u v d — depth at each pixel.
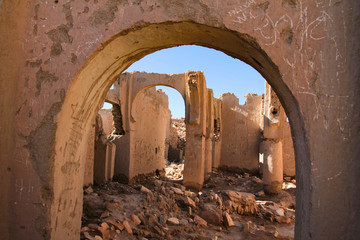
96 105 3.06
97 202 5.17
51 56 2.39
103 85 2.97
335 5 2.02
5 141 2.42
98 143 8.57
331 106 1.98
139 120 10.52
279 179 8.99
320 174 1.94
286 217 6.51
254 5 2.10
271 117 9.04
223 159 14.59
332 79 1.99
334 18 2.01
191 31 2.43
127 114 9.66
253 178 12.14
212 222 5.72
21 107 2.43
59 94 2.35
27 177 2.38
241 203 6.76
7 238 2.40
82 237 3.77
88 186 7.24
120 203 5.30
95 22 2.33
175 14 2.20
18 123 2.43
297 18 2.05
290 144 12.96
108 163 8.62
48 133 2.35
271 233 5.39
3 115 2.40
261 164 13.26
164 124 13.85
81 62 2.32
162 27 2.34
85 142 3.03
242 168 14.07
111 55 2.59
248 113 14.35
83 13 2.36
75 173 2.83
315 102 1.99
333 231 1.92
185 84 9.70
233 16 2.12
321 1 2.03
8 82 2.42
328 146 1.96
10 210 2.40
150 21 2.23
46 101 2.38
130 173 9.59
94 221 4.49
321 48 2.01
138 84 9.86
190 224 5.37
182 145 21.91
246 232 5.39
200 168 9.55
